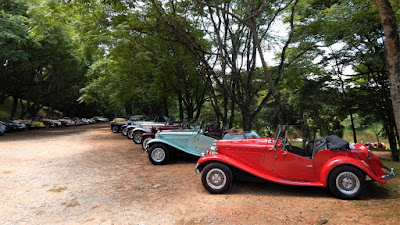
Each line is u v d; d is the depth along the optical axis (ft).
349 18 30.53
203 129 28.58
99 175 21.93
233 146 17.47
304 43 35.24
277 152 16.72
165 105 70.54
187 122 33.71
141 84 56.54
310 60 35.73
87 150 37.42
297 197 15.62
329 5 37.83
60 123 111.86
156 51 44.42
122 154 33.63
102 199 15.71
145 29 38.24
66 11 33.76
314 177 16.10
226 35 37.45
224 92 40.55
